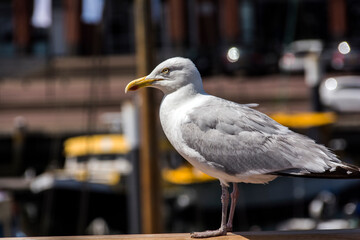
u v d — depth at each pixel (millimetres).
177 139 4945
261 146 4742
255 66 24766
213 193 15008
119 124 17500
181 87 5012
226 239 4578
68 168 16125
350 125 20922
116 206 15406
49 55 27938
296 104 21766
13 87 25812
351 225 13992
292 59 24359
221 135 4812
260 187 15609
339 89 21141
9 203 11219
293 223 14445
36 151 21516
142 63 10453
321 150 4676
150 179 10383
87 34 28391
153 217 10367
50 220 15289
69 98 23781
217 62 24969
